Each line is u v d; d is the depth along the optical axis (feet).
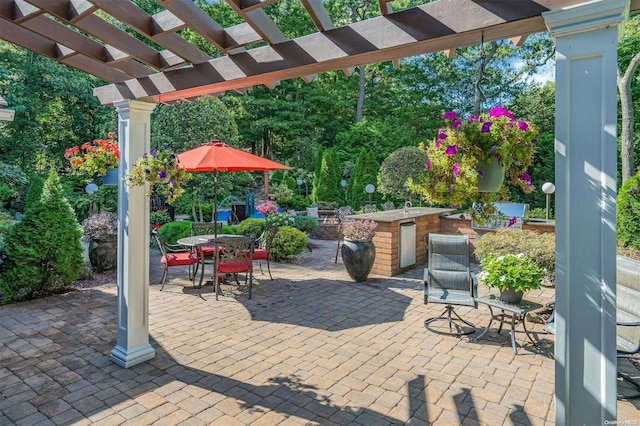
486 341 13.29
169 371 10.93
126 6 8.04
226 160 17.22
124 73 10.69
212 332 13.93
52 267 18.02
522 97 57.21
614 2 5.26
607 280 5.52
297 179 59.31
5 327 14.21
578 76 5.64
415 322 15.15
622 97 36.60
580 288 5.72
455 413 9.00
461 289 15.08
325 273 23.65
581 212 5.68
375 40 7.11
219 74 9.18
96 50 9.84
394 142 61.26
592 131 5.58
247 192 47.09
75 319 15.08
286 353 12.22
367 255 21.04
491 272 13.33
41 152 43.50
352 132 63.05
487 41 6.76
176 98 10.87
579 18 5.51
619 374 10.90
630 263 10.89
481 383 10.40
